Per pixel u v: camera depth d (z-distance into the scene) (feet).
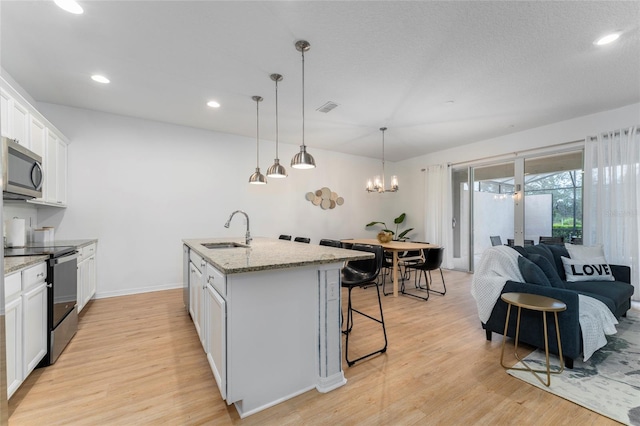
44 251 7.47
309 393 5.98
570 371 6.78
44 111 11.64
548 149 14.57
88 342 8.25
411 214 22.12
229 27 7.10
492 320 8.27
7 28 7.06
